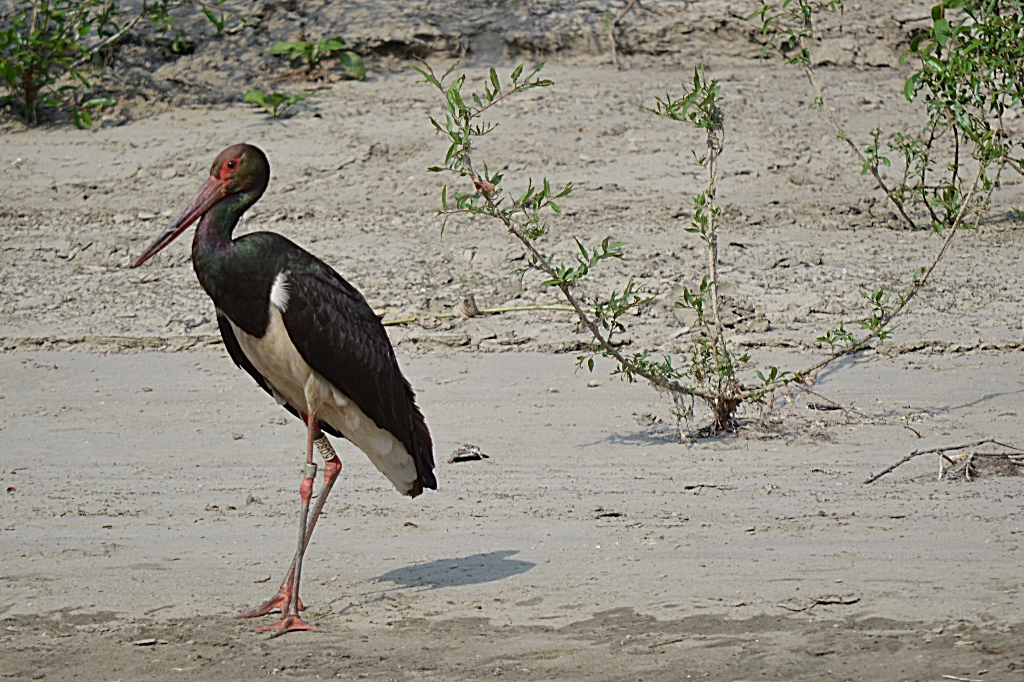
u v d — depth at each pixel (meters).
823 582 8.22
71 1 24.12
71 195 20.17
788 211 19.28
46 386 13.86
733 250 17.88
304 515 8.02
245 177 8.39
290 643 7.62
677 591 8.16
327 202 19.77
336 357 8.27
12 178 20.72
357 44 24.80
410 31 24.84
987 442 11.35
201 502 10.29
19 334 15.62
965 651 7.24
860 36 24.75
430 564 8.80
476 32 24.94
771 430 12.07
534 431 12.21
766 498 10.06
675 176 20.50
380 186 20.25
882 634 7.49
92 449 11.82
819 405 12.73
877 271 17.12
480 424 12.43
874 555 8.64
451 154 10.66
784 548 8.84
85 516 9.91
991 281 16.70
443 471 11.10
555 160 20.97
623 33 24.95
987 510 9.55
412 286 16.95
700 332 15.16
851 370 13.93
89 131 22.42
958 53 14.98
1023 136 21.34
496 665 7.24
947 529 9.13
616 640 7.52
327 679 7.11
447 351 14.94
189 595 8.35
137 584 8.52
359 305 8.55
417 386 13.67
